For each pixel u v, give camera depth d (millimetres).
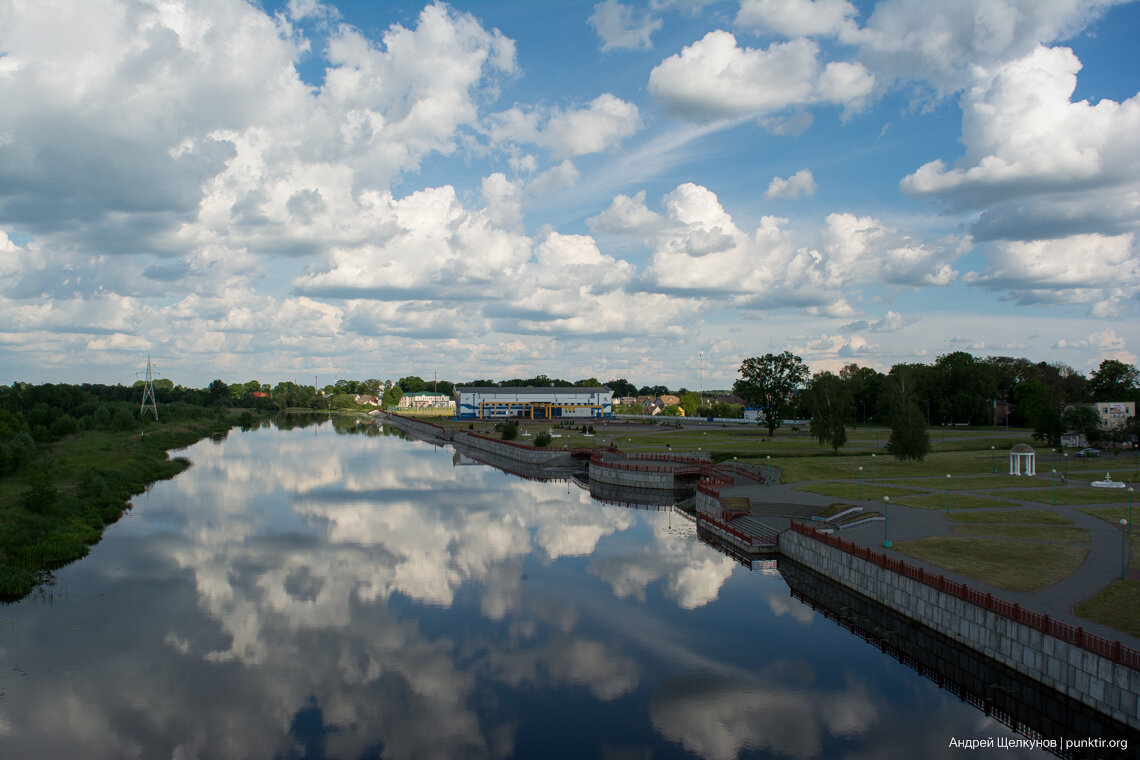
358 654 36469
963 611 33625
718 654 36375
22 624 40406
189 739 28203
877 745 27547
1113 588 34406
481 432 166375
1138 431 92438
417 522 70312
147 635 38875
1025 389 147375
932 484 68625
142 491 86875
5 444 73750
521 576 50688
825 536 48031
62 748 27594
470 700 31438
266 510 75812
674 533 66562
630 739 28125
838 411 98438
